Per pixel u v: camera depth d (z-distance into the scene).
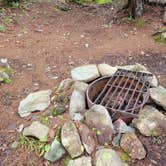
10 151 2.17
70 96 2.59
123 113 2.32
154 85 2.77
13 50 3.78
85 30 4.64
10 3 5.30
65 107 2.49
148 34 4.36
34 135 2.21
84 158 2.02
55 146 2.07
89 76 2.84
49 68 3.38
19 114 2.54
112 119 2.34
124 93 2.62
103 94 2.65
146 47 3.94
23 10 5.31
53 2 6.11
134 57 3.66
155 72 3.29
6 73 3.17
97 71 2.92
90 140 2.12
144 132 2.22
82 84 2.70
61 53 3.78
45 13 5.41
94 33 4.51
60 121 2.30
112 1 6.48
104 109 2.27
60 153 2.06
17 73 3.23
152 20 4.83
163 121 2.30
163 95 2.55
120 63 3.51
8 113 2.57
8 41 4.04
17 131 2.35
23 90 2.92
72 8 6.12
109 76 2.77
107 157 1.98
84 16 5.52
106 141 2.14
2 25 4.47
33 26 4.68
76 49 3.91
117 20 5.00
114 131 2.19
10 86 2.97
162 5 5.14
